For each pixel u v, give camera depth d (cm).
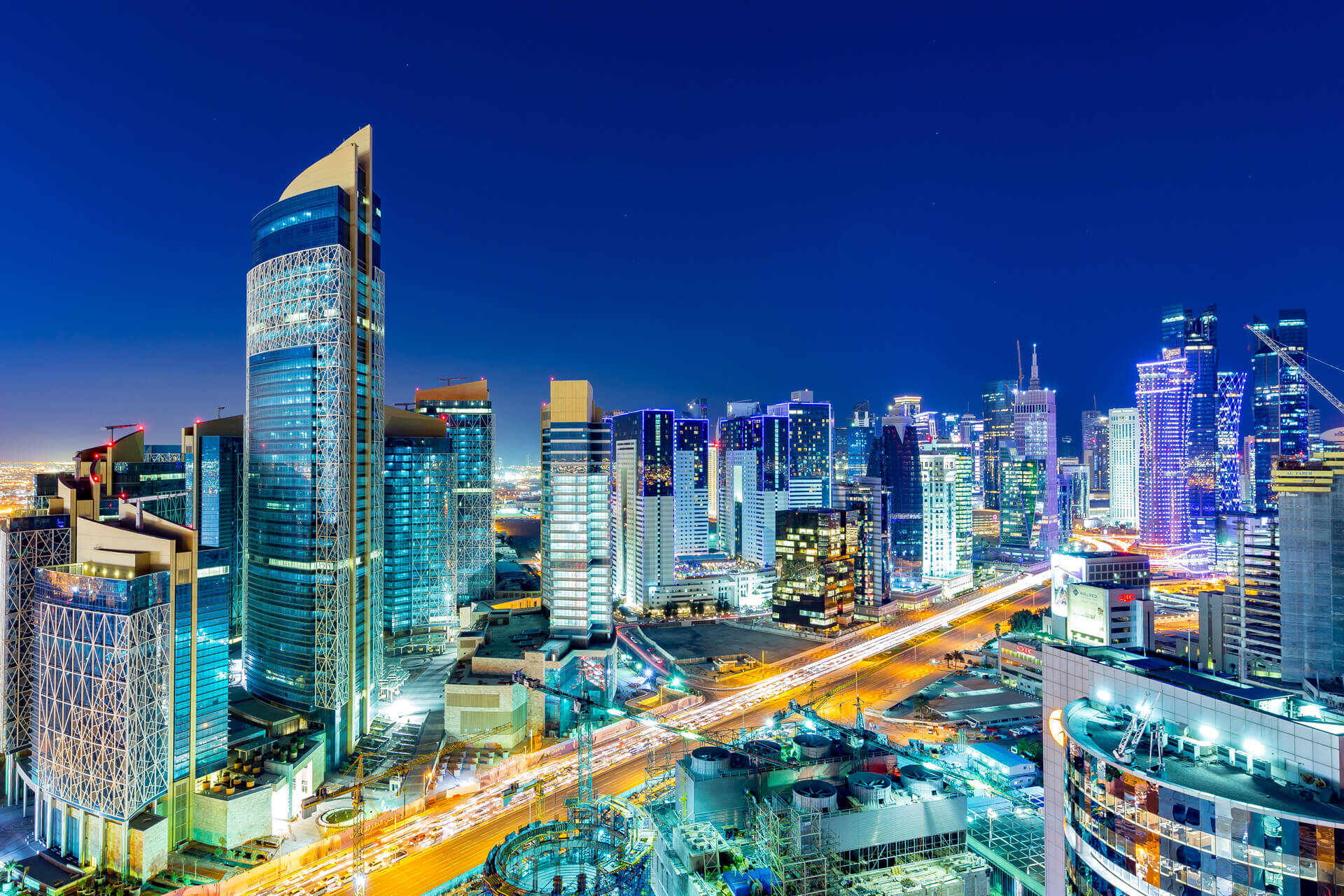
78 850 15962
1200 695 8219
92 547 17238
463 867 15300
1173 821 7462
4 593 19662
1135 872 7806
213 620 17150
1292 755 7381
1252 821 6956
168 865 15750
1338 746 7025
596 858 14975
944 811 13188
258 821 16775
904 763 14938
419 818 17538
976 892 12431
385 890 14475
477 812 17825
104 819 15562
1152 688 8731
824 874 11581
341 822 17400
